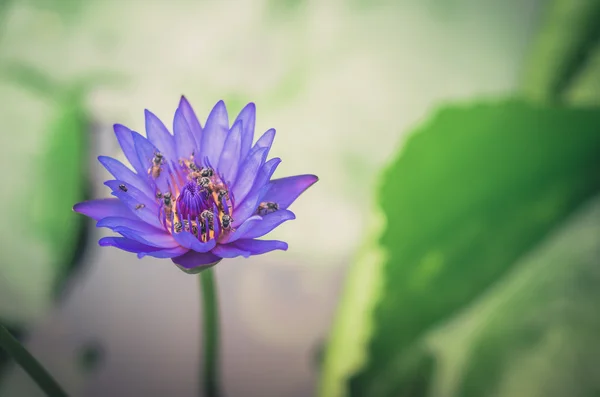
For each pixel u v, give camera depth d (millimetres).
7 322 808
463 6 886
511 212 814
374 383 795
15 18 874
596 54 859
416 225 816
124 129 690
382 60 876
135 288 835
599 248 794
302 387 813
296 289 836
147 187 685
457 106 836
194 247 666
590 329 777
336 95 868
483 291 800
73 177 826
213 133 694
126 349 820
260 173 679
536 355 777
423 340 796
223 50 880
